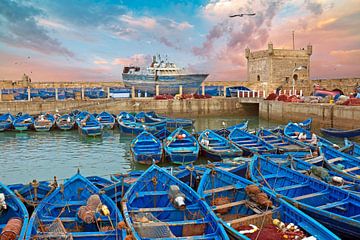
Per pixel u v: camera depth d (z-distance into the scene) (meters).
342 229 9.20
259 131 23.91
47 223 9.38
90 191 11.33
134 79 54.00
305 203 10.95
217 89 55.38
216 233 8.48
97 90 51.88
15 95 48.09
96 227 9.44
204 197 10.98
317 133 31.11
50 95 49.38
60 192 11.06
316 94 48.22
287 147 19.91
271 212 9.70
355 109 28.50
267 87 59.50
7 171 18.80
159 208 10.23
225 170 13.52
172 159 18.11
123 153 23.19
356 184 12.09
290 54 60.16
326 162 15.05
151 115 39.53
